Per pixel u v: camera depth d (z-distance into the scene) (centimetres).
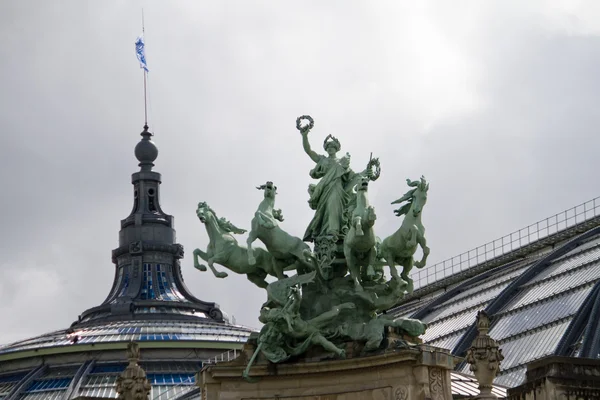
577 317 11350
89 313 17662
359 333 7844
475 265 14325
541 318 11875
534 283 12644
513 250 13975
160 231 18388
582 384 7462
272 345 7931
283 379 7931
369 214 7775
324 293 8019
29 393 15650
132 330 16512
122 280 18112
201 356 15975
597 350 10875
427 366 7650
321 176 8331
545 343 11444
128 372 8200
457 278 14425
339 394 7825
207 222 8131
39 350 16175
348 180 8275
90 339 16262
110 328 16725
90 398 8356
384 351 7700
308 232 8244
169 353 15925
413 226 7850
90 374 15662
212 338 16225
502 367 11556
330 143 8381
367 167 8275
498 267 14088
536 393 7519
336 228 8138
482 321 7669
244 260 8100
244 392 7994
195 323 17175
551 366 7506
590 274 12038
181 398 13500
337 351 7794
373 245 7894
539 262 13012
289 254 8044
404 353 7600
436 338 12850
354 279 7931
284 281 8012
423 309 14000
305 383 7906
